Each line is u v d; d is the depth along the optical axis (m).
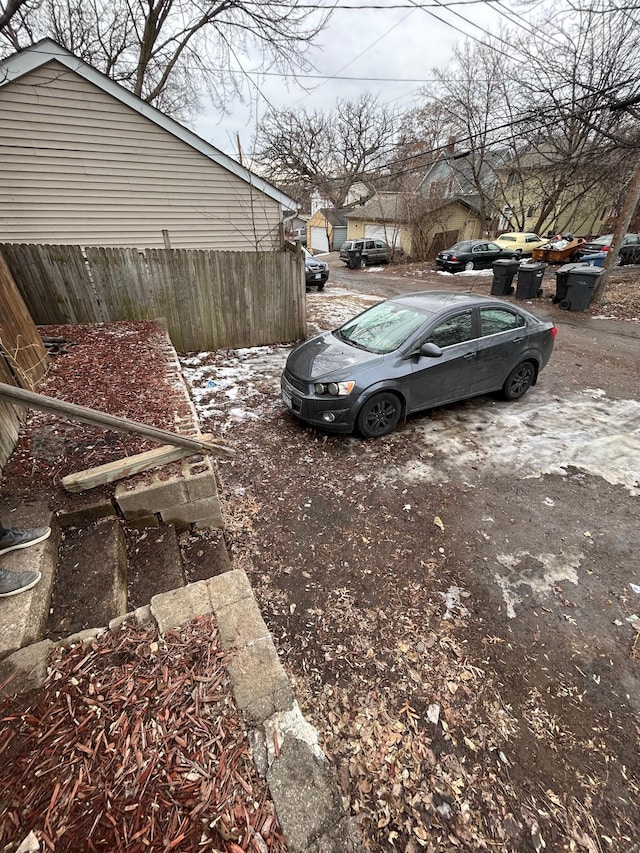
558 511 3.52
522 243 20.67
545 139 15.70
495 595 2.72
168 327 7.11
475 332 4.85
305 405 4.39
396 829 1.59
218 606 1.97
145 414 3.44
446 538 3.21
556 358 7.39
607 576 2.88
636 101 9.02
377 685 2.14
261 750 1.43
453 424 4.98
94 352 4.97
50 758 1.38
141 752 1.40
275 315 7.79
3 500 2.48
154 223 8.73
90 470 2.60
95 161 7.77
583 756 1.88
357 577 2.84
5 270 4.16
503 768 1.82
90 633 1.83
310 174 33.09
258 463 4.11
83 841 1.17
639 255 18.58
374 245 25.06
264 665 1.70
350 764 1.79
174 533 2.79
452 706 2.06
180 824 1.22
